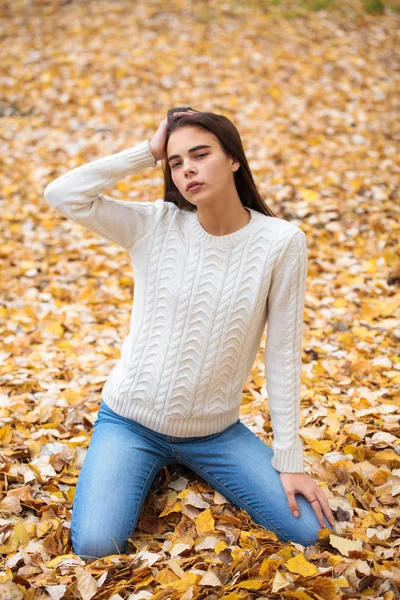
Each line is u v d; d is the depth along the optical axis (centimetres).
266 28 885
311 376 334
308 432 283
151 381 232
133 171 232
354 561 209
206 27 887
